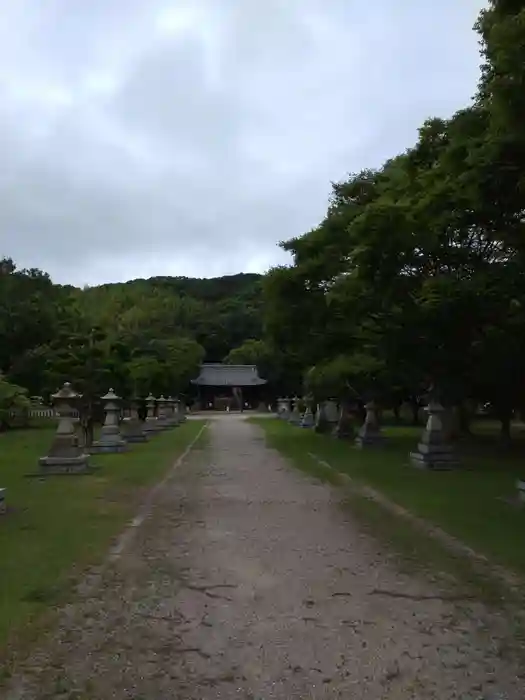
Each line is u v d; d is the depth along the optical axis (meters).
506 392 20.86
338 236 23.19
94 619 5.85
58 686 4.54
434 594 6.50
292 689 4.47
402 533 9.26
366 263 15.23
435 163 16.86
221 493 13.16
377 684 4.54
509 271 15.17
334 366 25.41
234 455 21.67
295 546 8.56
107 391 23.56
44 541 8.77
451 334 16.84
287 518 10.50
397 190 17.58
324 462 18.86
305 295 24.00
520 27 8.84
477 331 17.55
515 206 11.72
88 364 22.95
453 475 15.28
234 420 54.09
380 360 22.30
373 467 17.19
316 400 33.75
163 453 22.23
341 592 6.59
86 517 10.47
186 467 18.02
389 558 7.90
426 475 15.33
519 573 7.14
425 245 14.97
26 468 17.17
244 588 6.74
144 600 6.37
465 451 21.83
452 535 9.01
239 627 5.63
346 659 4.95
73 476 15.52
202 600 6.37
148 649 5.17
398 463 18.02
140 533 9.36
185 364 58.88
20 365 44.44
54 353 24.64
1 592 6.59
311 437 30.39
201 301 92.56
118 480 14.90
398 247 14.76
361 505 11.63
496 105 9.41
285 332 25.56
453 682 4.57
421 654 5.04
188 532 9.45
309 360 27.80
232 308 89.25
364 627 5.62
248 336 86.12
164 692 4.44
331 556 8.02
